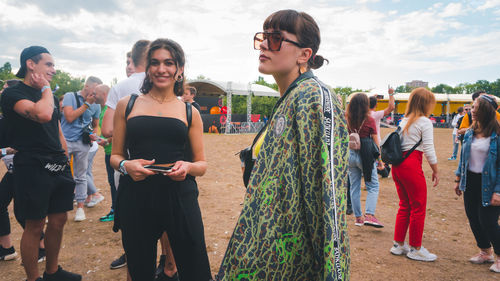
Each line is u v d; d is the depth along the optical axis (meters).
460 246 4.01
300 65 1.37
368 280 3.12
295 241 1.14
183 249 2.03
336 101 1.26
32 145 2.60
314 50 1.38
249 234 1.17
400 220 3.71
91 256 3.58
